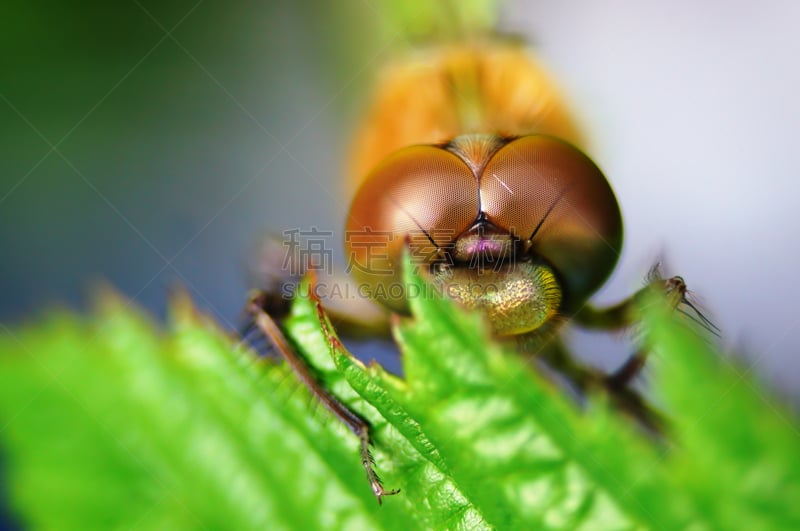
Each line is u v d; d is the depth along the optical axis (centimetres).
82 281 6
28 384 5
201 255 6
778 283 6
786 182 6
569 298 5
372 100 6
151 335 5
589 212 5
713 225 6
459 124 5
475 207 5
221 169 6
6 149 6
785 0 8
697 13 8
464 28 6
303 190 6
